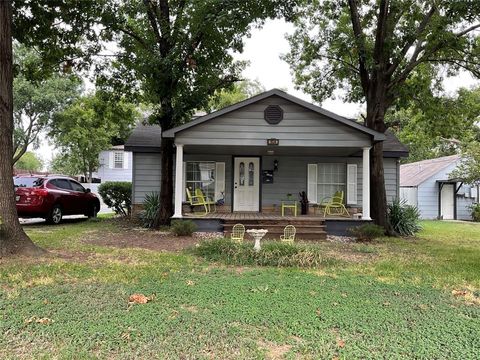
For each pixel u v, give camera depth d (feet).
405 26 39.32
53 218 43.52
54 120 85.20
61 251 26.21
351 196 50.03
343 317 13.82
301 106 39.01
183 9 38.81
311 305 15.14
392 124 41.81
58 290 16.49
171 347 11.11
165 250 28.19
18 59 76.84
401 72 41.81
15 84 79.36
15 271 19.56
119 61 40.57
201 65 40.45
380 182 41.14
